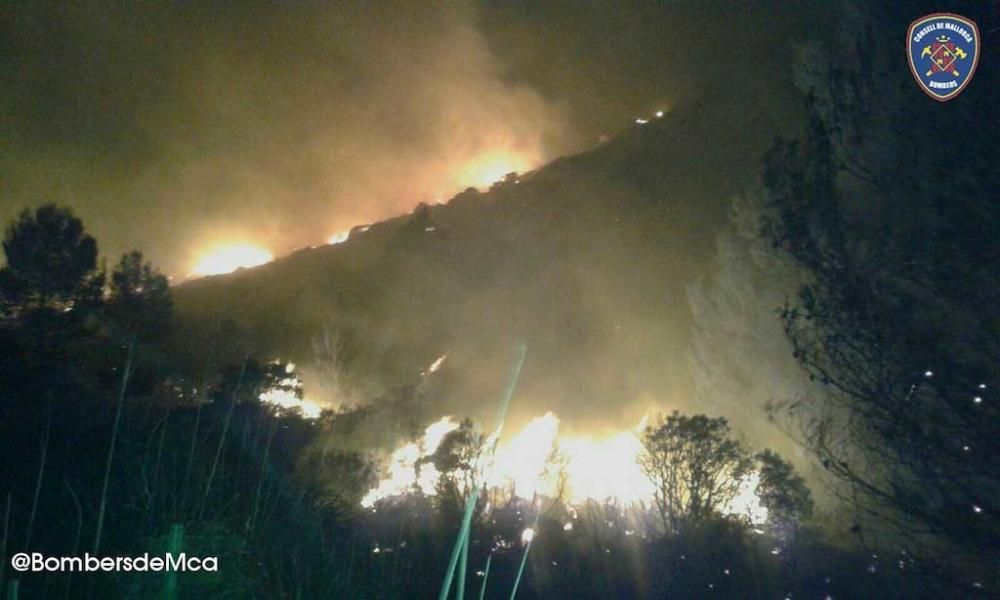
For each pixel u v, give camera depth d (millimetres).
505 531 8648
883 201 6844
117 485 5227
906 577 7184
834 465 7066
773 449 13547
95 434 6074
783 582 8328
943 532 6512
